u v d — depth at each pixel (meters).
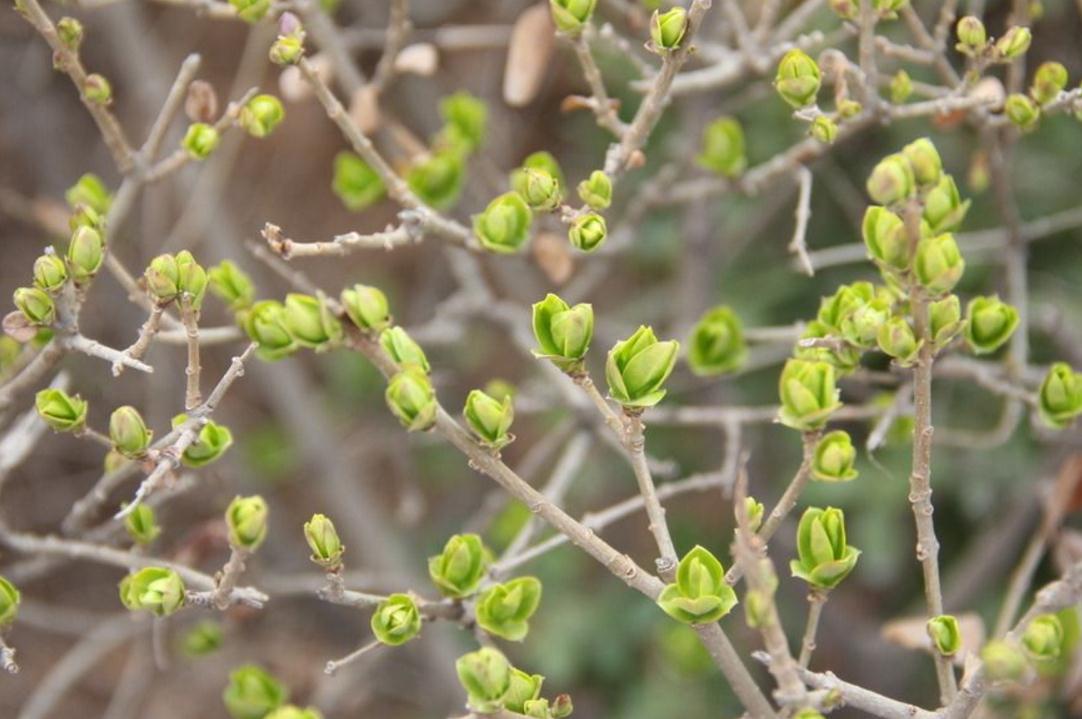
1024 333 0.93
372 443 1.33
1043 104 0.85
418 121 1.26
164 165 0.86
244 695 0.85
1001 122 0.88
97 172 1.47
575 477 1.37
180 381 1.46
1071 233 1.28
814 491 1.25
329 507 1.47
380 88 0.92
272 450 1.46
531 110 1.50
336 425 1.49
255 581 0.98
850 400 1.19
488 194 1.08
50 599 1.57
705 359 0.90
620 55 1.12
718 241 1.21
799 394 0.77
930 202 0.78
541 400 0.98
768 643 0.75
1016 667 0.75
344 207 1.69
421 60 0.92
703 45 0.97
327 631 1.31
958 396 1.25
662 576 0.78
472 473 1.49
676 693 1.31
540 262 0.92
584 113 1.43
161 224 1.25
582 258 1.16
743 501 0.75
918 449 0.78
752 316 1.30
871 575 1.22
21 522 1.55
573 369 0.78
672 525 1.38
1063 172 1.26
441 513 1.52
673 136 1.24
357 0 1.29
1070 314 1.21
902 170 0.76
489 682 0.77
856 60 1.11
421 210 0.84
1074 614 0.92
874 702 0.78
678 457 1.38
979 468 1.22
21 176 1.56
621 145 0.84
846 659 1.20
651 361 0.77
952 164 1.23
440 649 1.21
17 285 1.65
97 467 1.58
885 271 0.78
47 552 0.86
